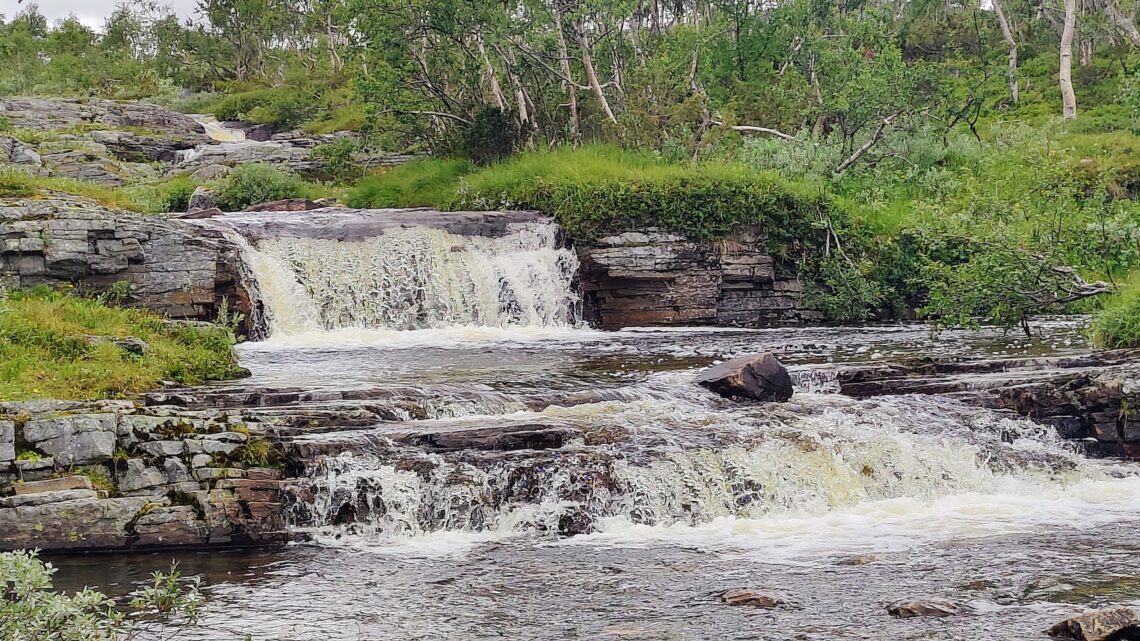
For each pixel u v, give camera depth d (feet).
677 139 114.83
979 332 80.94
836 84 131.23
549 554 38.42
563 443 45.14
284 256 82.74
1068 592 32.94
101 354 53.83
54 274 73.61
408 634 30.66
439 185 112.88
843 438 47.47
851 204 101.60
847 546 38.78
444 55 124.67
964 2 191.31
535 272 90.27
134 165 150.61
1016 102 158.81
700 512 43.11
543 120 125.90
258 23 245.04
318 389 50.75
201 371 57.11
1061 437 53.42
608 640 29.71
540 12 119.65
